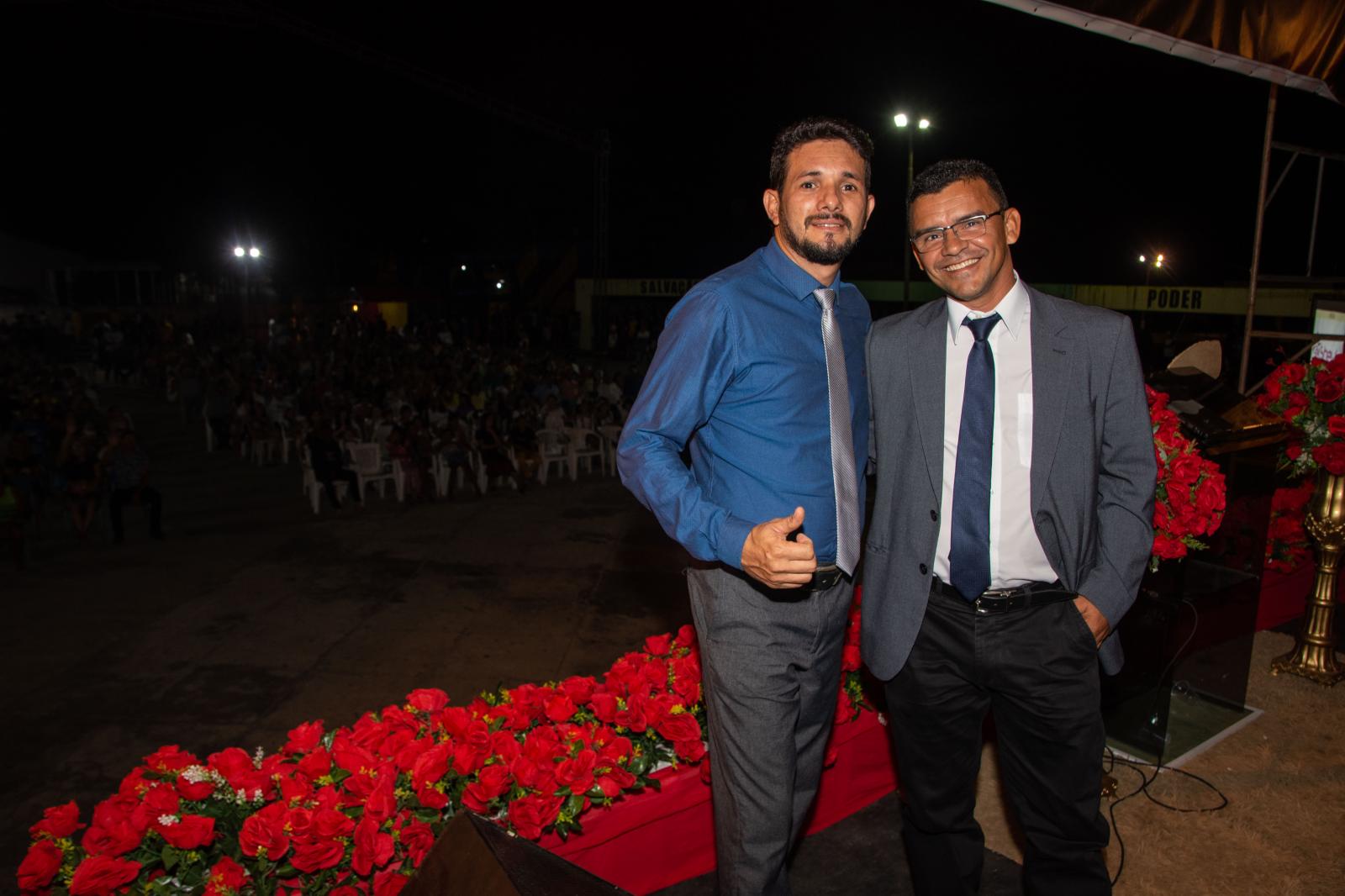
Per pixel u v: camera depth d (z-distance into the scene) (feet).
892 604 7.61
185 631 21.52
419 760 7.81
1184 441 9.88
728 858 6.85
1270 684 13.69
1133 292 67.51
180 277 134.31
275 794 7.83
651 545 29.19
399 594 24.18
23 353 81.15
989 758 11.91
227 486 39.60
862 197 6.61
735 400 6.55
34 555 28.50
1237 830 10.16
